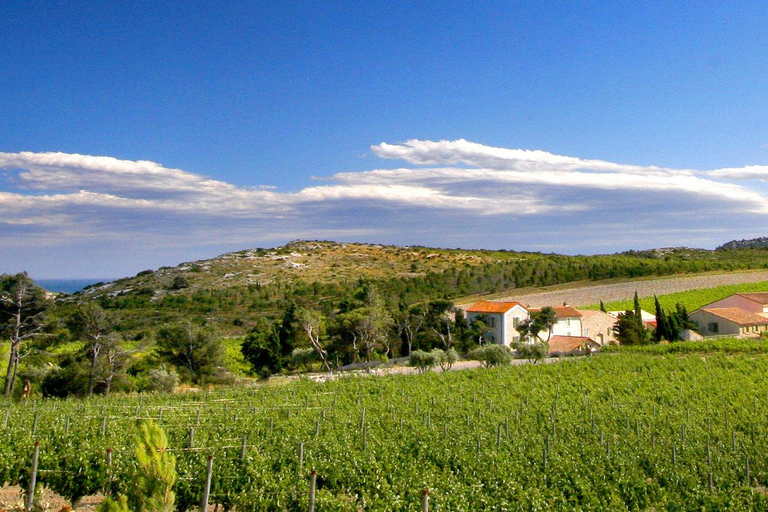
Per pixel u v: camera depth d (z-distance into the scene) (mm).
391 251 176500
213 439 20922
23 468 16953
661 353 58719
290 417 26172
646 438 24594
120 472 16750
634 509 16750
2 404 30047
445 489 16281
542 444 22469
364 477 17344
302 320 61969
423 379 41812
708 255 178250
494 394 35562
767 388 36938
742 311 75875
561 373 43594
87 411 26844
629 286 109312
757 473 20516
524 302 98375
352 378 43531
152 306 107938
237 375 59656
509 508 15664
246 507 15664
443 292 109938
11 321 38656
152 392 41219
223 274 144375
